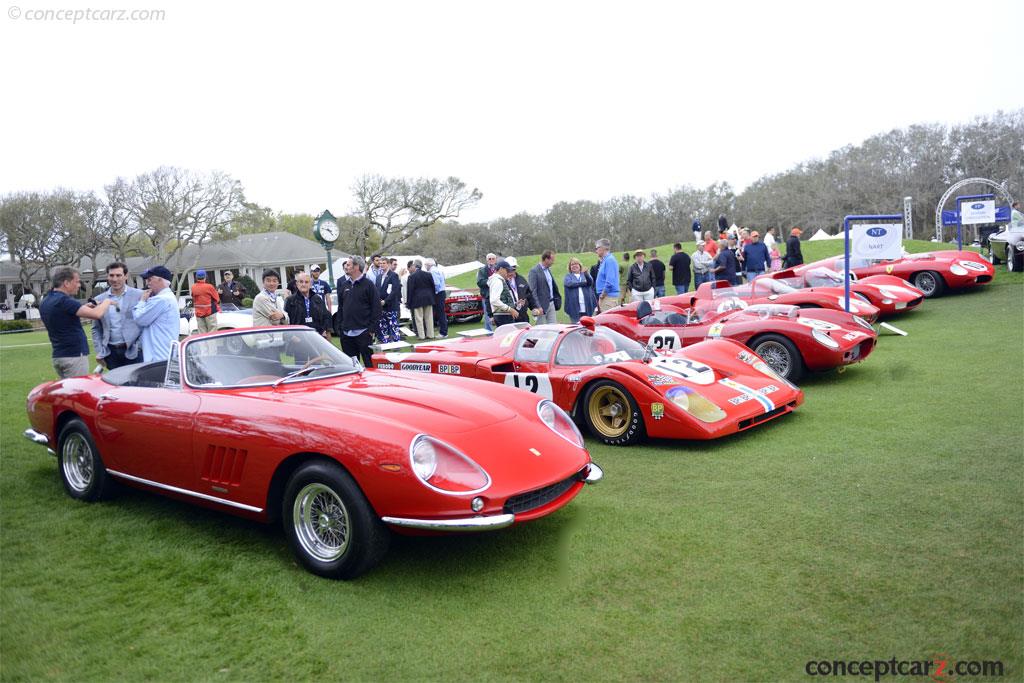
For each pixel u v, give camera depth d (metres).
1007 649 2.66
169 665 2.79
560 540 3.84
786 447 5.40
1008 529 3.66
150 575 3.56
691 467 5.07
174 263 44.94
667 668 2.65
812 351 7.46
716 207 63.50
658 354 6.67
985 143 56.59
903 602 3.03
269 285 8.91
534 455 3.59
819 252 25.97
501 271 10.45
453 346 7.32
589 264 32.12
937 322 11.05
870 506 4.10
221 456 3.76
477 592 3.30
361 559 3.35
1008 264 16.22
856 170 59.78
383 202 45.47
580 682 2.59
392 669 2.71
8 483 5.11
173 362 4.32
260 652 2.86
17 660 2.84
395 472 3.22
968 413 5.95
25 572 3.62
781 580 3.28
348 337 8.44
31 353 14.45
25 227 39.41
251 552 3.82
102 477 4.53
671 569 3.45
